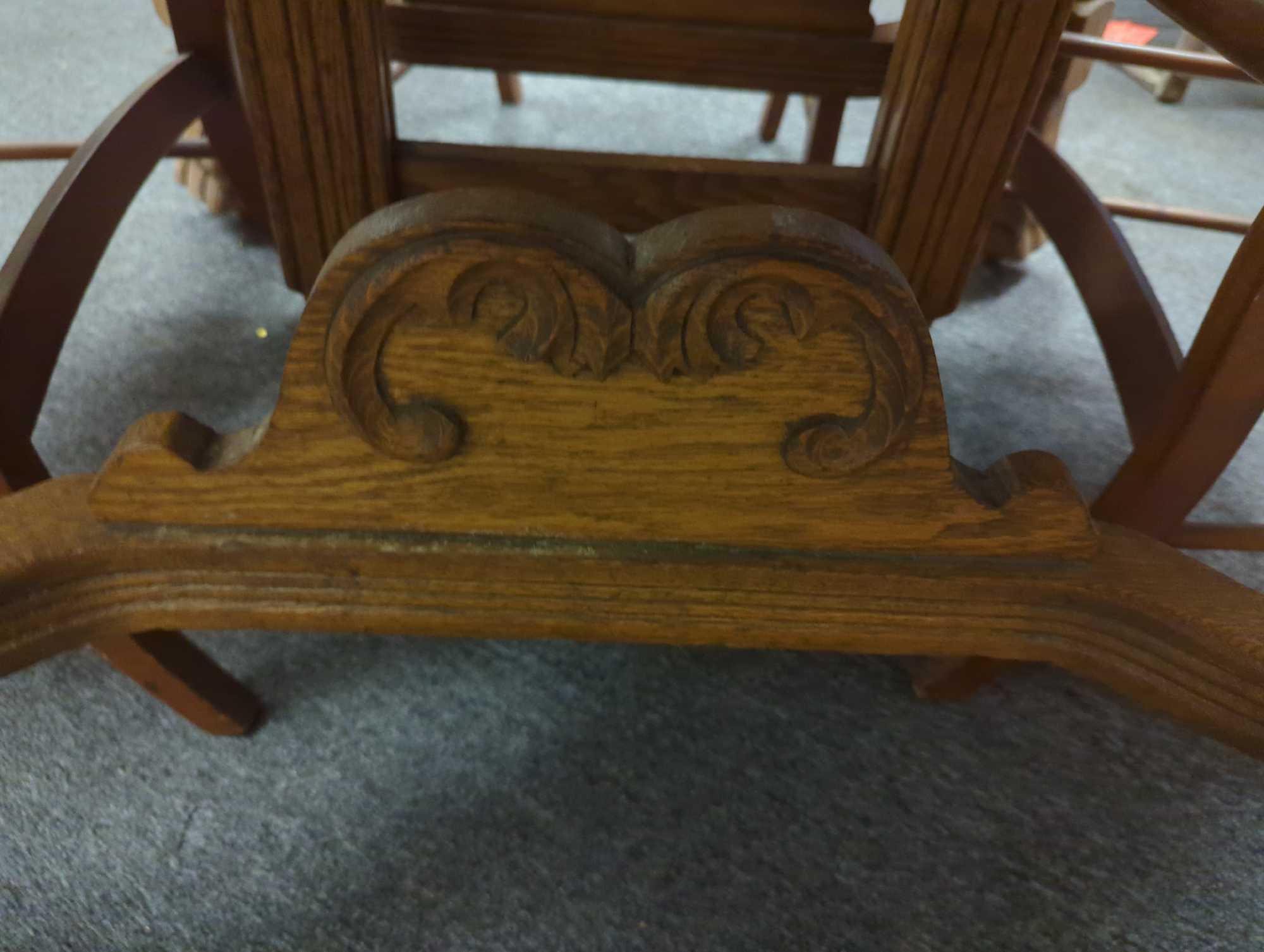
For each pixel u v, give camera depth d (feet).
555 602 1.76
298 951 2.15
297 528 1.64
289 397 1.42
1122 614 1.74
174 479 1.54
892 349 1.35
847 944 2.22
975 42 2.28
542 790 2.49
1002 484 1.64
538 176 2.72
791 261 1.24
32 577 1.59
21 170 4.76
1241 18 1.53
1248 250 1.71
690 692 2.77
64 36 6.23
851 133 6.00
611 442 1.49
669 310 1.30
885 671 2.87
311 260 2.68
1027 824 2.49
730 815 2.46
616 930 2.22
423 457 1.49
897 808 2.51
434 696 2.71
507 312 1.32
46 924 2.16
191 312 4.01
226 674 2.52
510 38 3.32
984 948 2.24
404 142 2.68
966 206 2.62
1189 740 2.73
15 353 2.21
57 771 2.46
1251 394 1.87
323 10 2.16
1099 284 3.10
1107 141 6.19
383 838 2.37
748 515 1.62
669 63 3.40
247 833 2.36
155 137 2.88
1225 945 2.27
